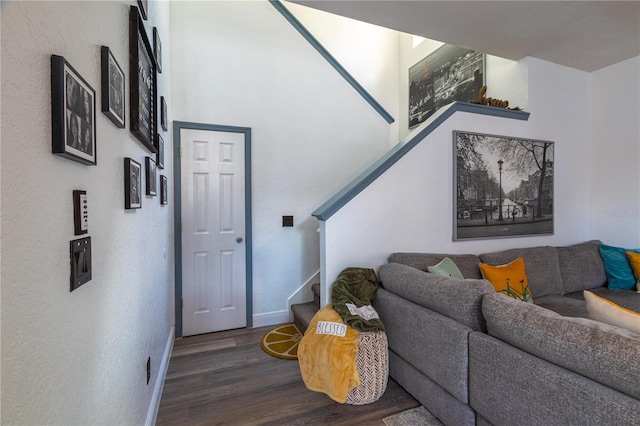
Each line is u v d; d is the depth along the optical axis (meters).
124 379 1.17
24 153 0.56
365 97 3.59
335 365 1.73
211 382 2.10
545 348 1.13
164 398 1.92
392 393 1.94
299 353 1.94
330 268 2.26
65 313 0.71
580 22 2.44
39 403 0.60
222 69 2.98
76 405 0.76
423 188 2.56
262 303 3.15
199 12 2.91
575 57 3.03
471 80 3.63
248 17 3.09
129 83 1.28
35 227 0.60
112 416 1.03
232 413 1.78
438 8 2.26
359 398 1.80
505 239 2.94
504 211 2.90
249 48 3.08
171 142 2.79
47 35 0.64
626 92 3.08
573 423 1.01
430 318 1.68
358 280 2.16
